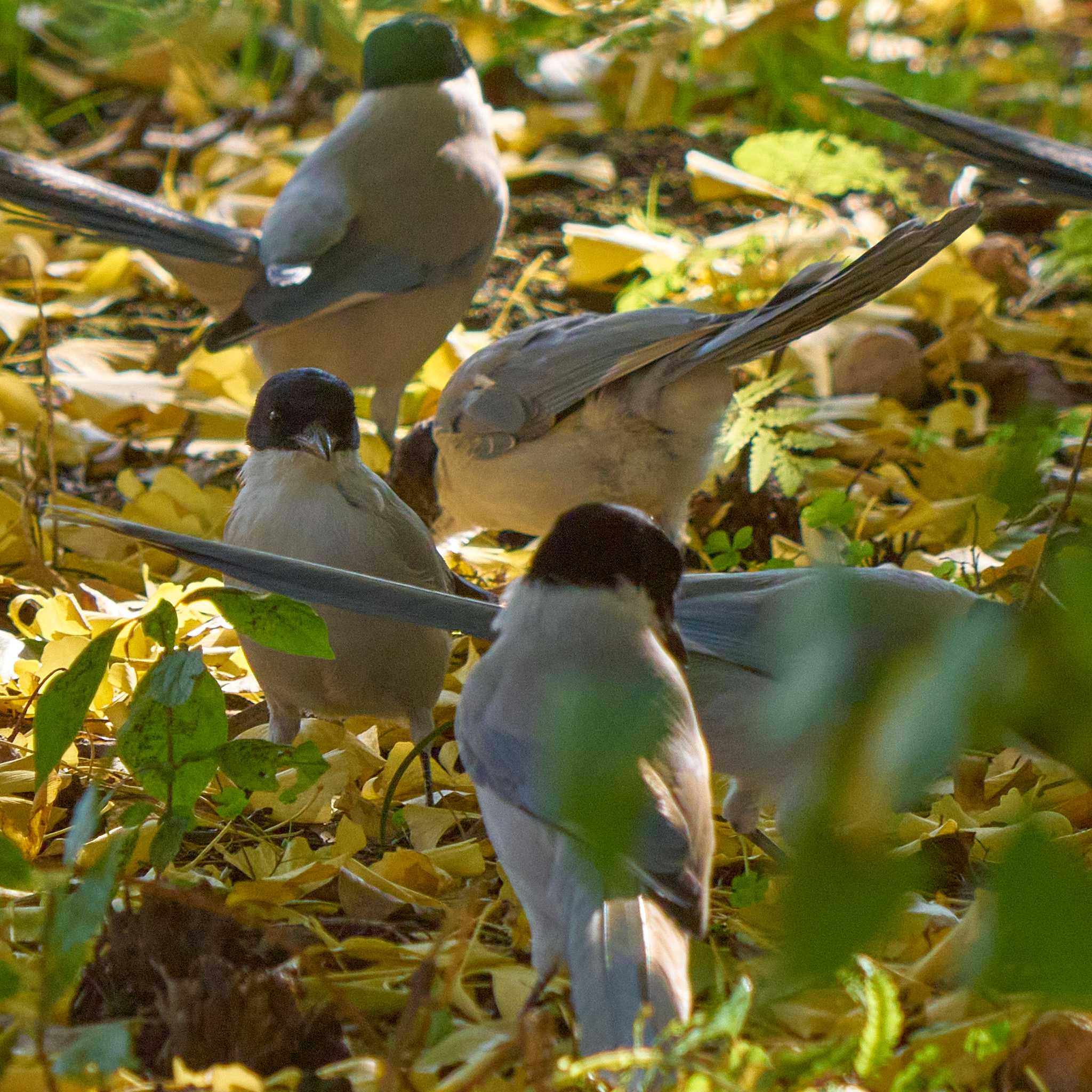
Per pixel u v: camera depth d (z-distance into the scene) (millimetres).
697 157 17719
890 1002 5273
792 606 4234
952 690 3387
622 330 11094
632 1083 5219
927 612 7410
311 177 13070
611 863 3498
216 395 14547
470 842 8164
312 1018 6113
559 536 6543
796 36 21859
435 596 7727
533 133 20484
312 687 8750
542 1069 5324
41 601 10305
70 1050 5570
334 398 8617
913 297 16391
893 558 11383
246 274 13016
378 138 12992
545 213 18875
